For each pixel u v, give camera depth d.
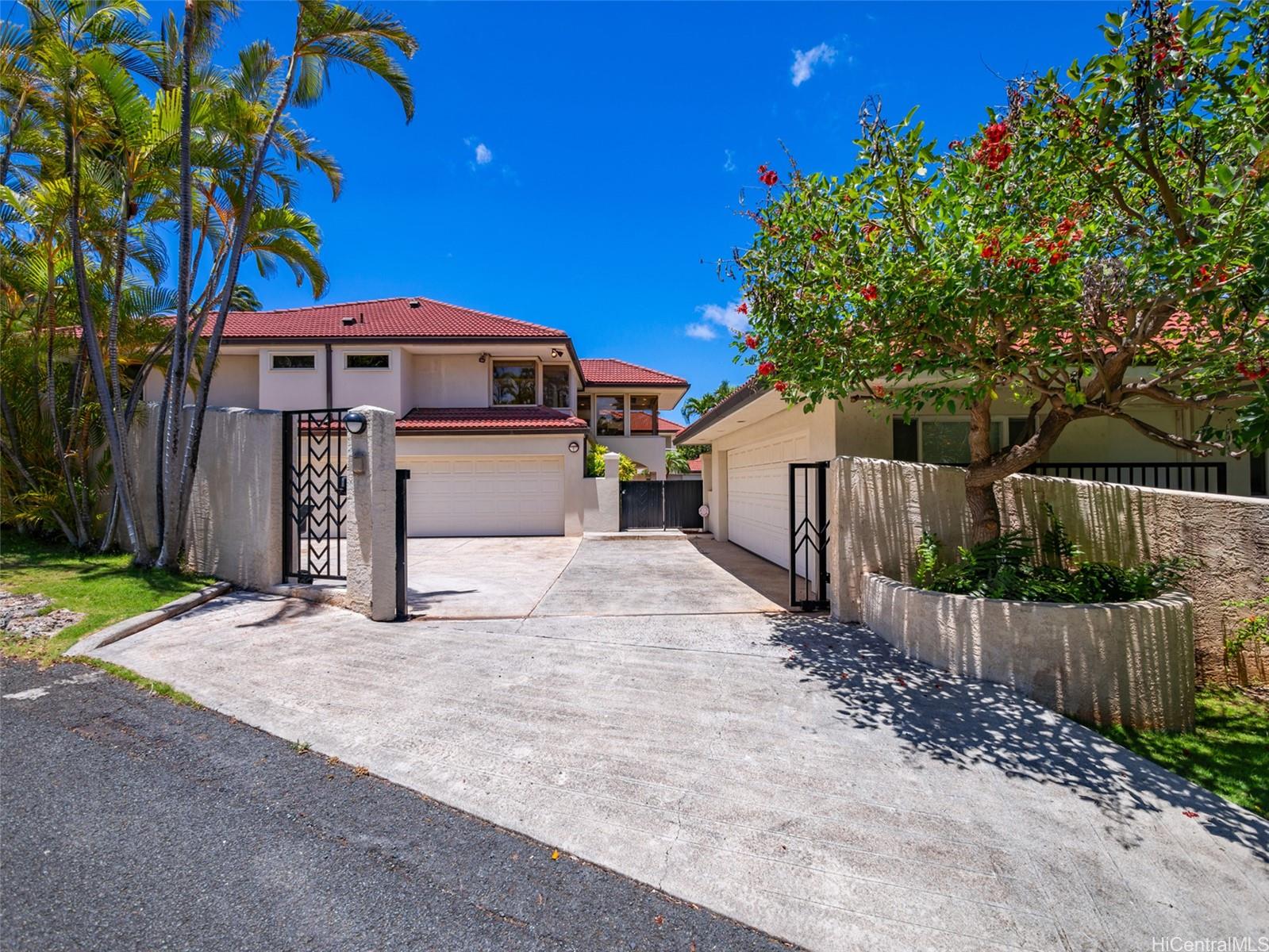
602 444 23.56
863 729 3.99
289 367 17.66
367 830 2.90
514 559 12.09
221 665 5.11
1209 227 3.95
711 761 3.58
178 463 7.95
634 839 2.84
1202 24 3.56
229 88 8.29
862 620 6.48
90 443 9.36
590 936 2.26
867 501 6.54
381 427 6.71
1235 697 4.91
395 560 6.80
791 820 3.01
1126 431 7.89
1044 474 7.66
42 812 3.00
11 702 4.34
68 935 2.20
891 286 4.52
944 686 4.69
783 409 10.07
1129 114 4.07
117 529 9.35
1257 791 3.42
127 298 9.38
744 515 13.88
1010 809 3.11
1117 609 4.39
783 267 5.34
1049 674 4.46
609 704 4.38
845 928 2.31
